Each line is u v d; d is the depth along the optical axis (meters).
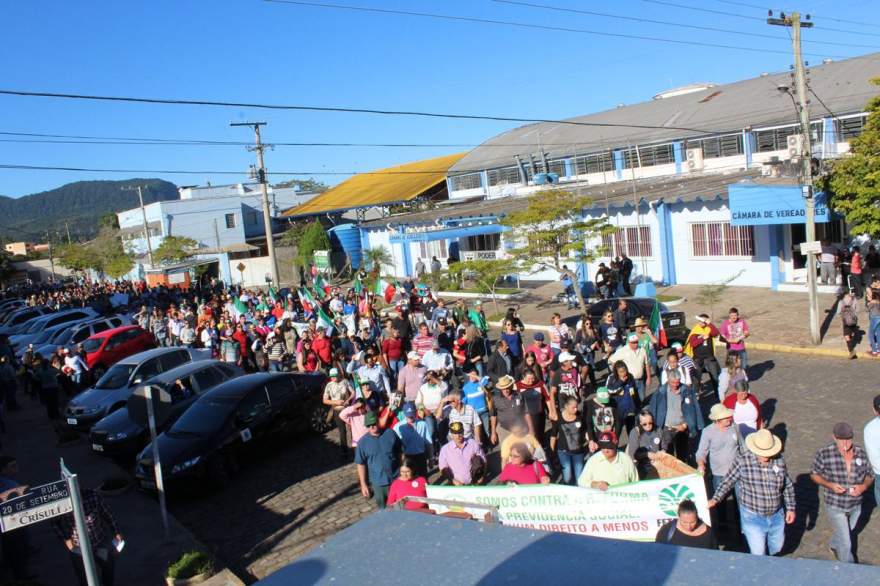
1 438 18.88
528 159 45.47
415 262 44.44
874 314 15.93
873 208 18.62
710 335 13.77
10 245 155.88
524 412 10.73
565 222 29.25
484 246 39.00
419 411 11.79
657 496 7.45
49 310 42.00
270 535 10.77
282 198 75.62
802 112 17.70
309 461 13.91
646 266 30.16
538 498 7.79
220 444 13.09
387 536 3.30
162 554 10.45
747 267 26.67
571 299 27.58
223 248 57.16
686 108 39.41
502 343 13.40
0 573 9.97
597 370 17.50
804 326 19.70
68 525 8.21
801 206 22.55
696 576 2.56
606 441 8.23
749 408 9.41
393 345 16.44
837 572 2.50
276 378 14.89
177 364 19.22
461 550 3.03
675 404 9.93
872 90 29.44
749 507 7.25
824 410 12.84
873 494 9.06
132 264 66.44
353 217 63.50
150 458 12.77
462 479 9.27
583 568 2.72
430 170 58.53
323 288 33.19
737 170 32.78
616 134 41.16
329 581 2.91
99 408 17.38
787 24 17.56
